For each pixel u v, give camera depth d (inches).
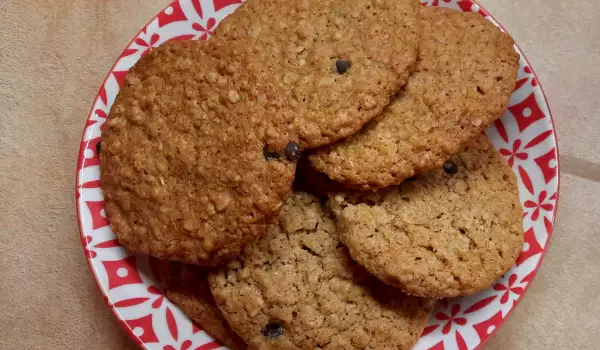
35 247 9.9
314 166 7.3
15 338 9.7
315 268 7.9
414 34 7.5
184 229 7.4
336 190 7.8
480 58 7.9
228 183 7.1
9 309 9.7
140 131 7.8
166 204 7.5
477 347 8.4
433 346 8.5
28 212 9.9
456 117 7.5
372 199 7.8
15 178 10.0
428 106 7.5
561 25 10.1
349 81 7.2
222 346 8.5
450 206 8.1
